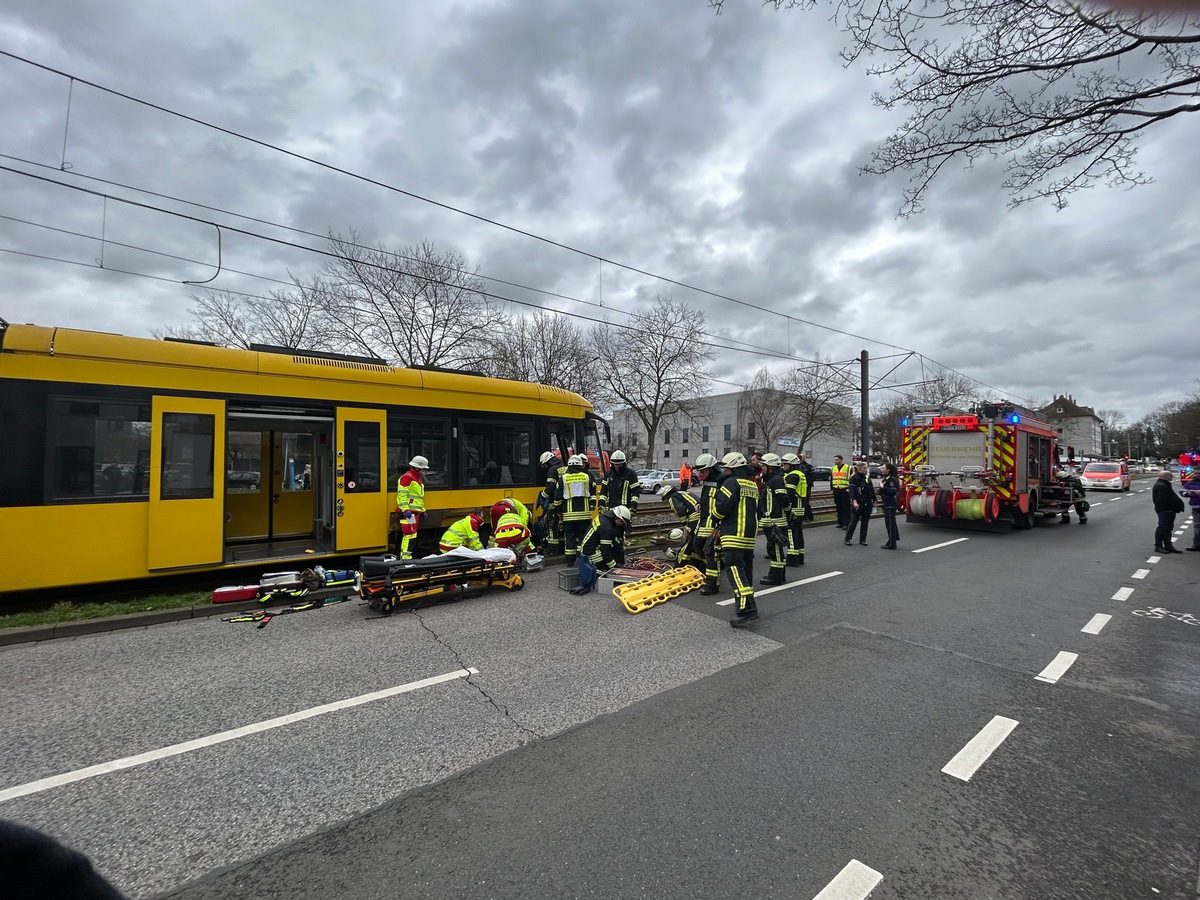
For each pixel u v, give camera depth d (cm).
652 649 521
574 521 866
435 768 322
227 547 837
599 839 260
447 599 706
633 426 5488
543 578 830
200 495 678
